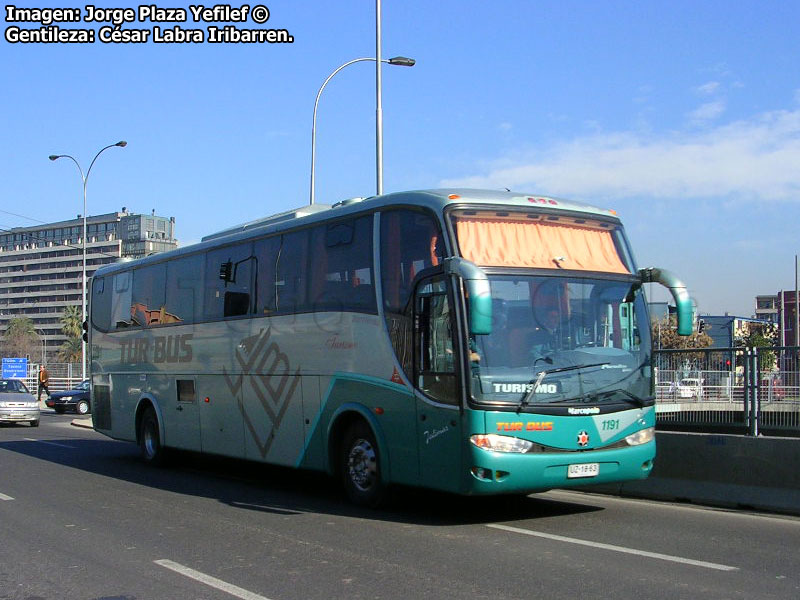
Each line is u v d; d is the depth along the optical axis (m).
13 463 16.61
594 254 10.06
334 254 11.30
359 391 10.56
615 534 8.91
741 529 9.18
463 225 9.47
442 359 9.22
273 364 12.38
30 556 8.10
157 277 16.17
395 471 9.95
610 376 9.55
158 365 15.89
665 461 11.64
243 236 13.47
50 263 173.00
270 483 13.76
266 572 7.33
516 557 7.79
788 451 10.33
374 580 6.98
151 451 16.20
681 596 6.37
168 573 7.35
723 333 64.19
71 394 39.50
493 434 8.77
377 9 22.22
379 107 22.11
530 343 9.18
